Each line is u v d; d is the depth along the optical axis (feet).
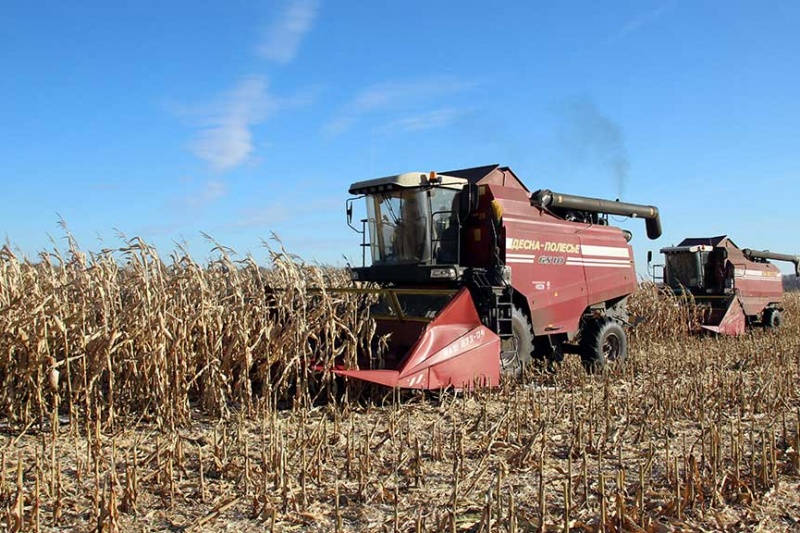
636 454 22.34
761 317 74.95
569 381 34.53
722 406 28.71
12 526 15.25
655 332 60.29
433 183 35.55
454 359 29.43
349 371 28.30
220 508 17.06
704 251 67.21
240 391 28.19
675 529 15.79
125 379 27.04
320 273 30.17
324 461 20.98
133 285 27.81
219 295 31.19
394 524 15.15
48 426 26.18
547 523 15.92
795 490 18.88
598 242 43.55
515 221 37.11
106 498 17.24
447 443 23.36
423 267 35.65
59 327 24.47
